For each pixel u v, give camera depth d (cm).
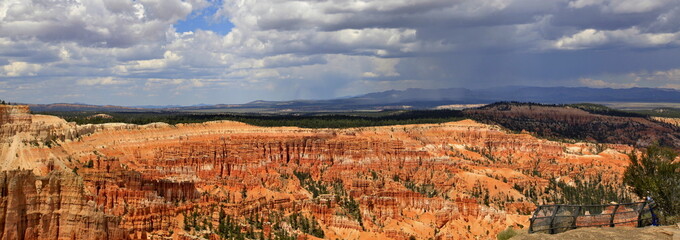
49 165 19312
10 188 15300
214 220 19575
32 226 15538
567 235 7256
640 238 7012
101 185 18762
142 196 18400
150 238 16738
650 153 11331
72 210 15875
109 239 15800
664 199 10000
